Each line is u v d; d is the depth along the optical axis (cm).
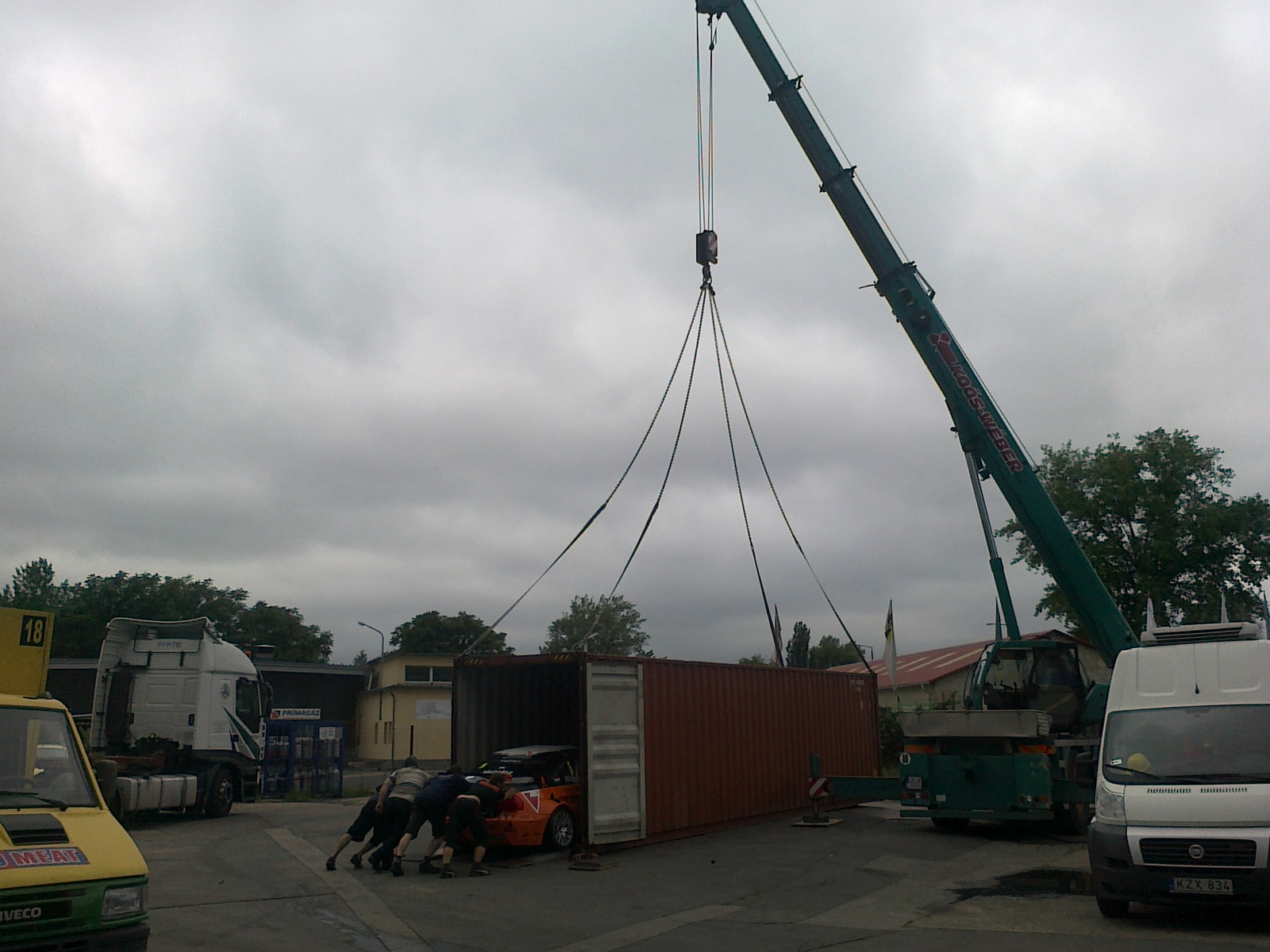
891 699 4303
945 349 1684
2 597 6391
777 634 1906
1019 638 1747
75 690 3931
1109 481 3859
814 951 827
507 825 1319
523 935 898
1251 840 824
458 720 1521
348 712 4847
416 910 1009
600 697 1445
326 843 1512
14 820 571
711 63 1759
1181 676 984
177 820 1859
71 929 539
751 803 1748
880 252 1703
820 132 1711
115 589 5866
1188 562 3759
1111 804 905
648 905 1043
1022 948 807
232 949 826
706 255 1714
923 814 1590
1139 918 920
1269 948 770
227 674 1925
